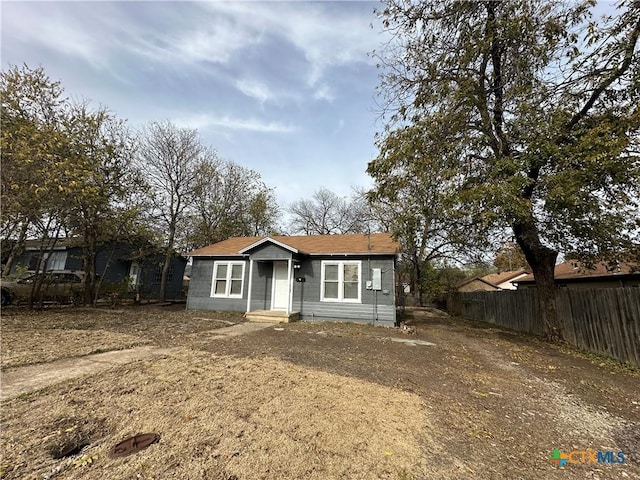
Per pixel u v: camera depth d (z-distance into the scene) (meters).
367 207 27.44
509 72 8.24
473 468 2.54
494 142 9.23
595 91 7.48
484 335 10.32
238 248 14.78
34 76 11.40
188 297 14.46
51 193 9.38
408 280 28.95
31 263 15.83
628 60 6.75
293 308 12.62
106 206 12.79
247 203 24.66
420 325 12.88
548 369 6.00
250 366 5.25
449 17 8.19
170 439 2.80
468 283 31.83
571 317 8.49
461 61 8.13
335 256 12.52
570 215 7.58
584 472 2.56
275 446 2.74
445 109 8.57
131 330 8.46
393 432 3.10
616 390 4.80
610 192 7.34
